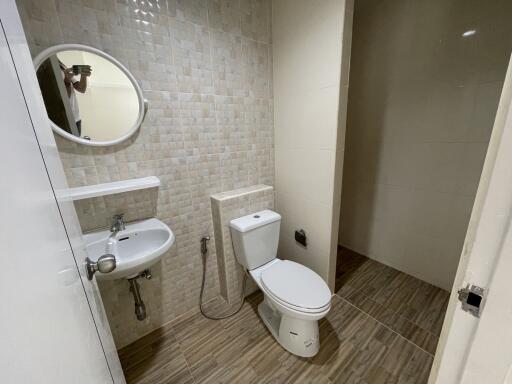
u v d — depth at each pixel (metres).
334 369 1.21
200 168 1.43
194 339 1.42
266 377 1.19
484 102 1.33
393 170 1.85
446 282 1.71
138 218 1.27
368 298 1.69
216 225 1.53
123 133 1.13
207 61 1.32
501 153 0.32
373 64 1.81
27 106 0.45
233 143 1.54
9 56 0.40
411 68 1.60
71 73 0.98
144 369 1.25
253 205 1.60
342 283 1.86
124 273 0.94
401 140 1.75
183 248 1.48
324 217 1.54
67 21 0.94
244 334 1.44
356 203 2.20
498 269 0.35
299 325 1.22
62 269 0.46
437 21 1.43
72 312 0.47
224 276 1.62
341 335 1.40
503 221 0.34
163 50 1.17
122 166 1.17
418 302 1.63
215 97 1.39
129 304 1.34
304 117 1.49
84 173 1.08
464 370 0.43
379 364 1.22
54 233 0.46
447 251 1.66
